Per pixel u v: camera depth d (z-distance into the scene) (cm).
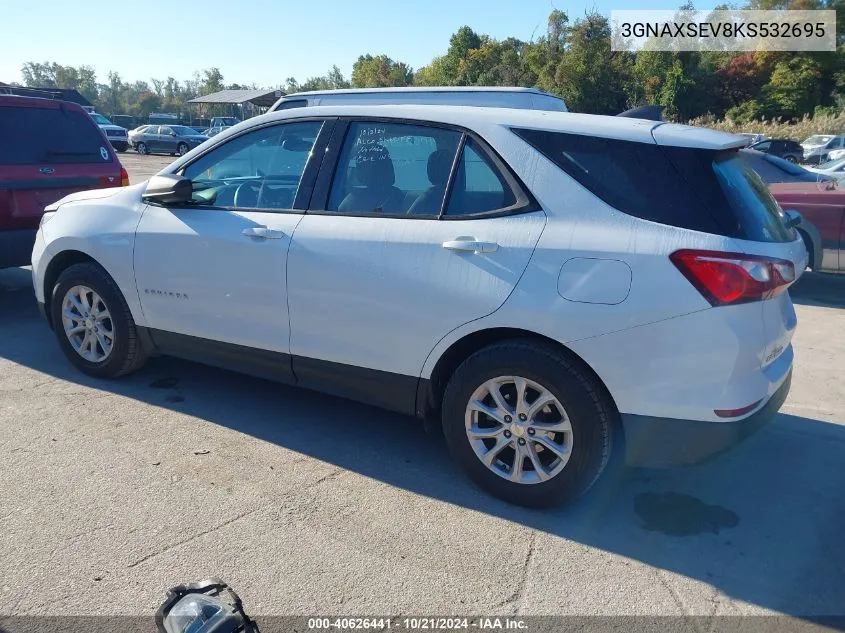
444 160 344
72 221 465
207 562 283
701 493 350
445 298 327
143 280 430
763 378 304
